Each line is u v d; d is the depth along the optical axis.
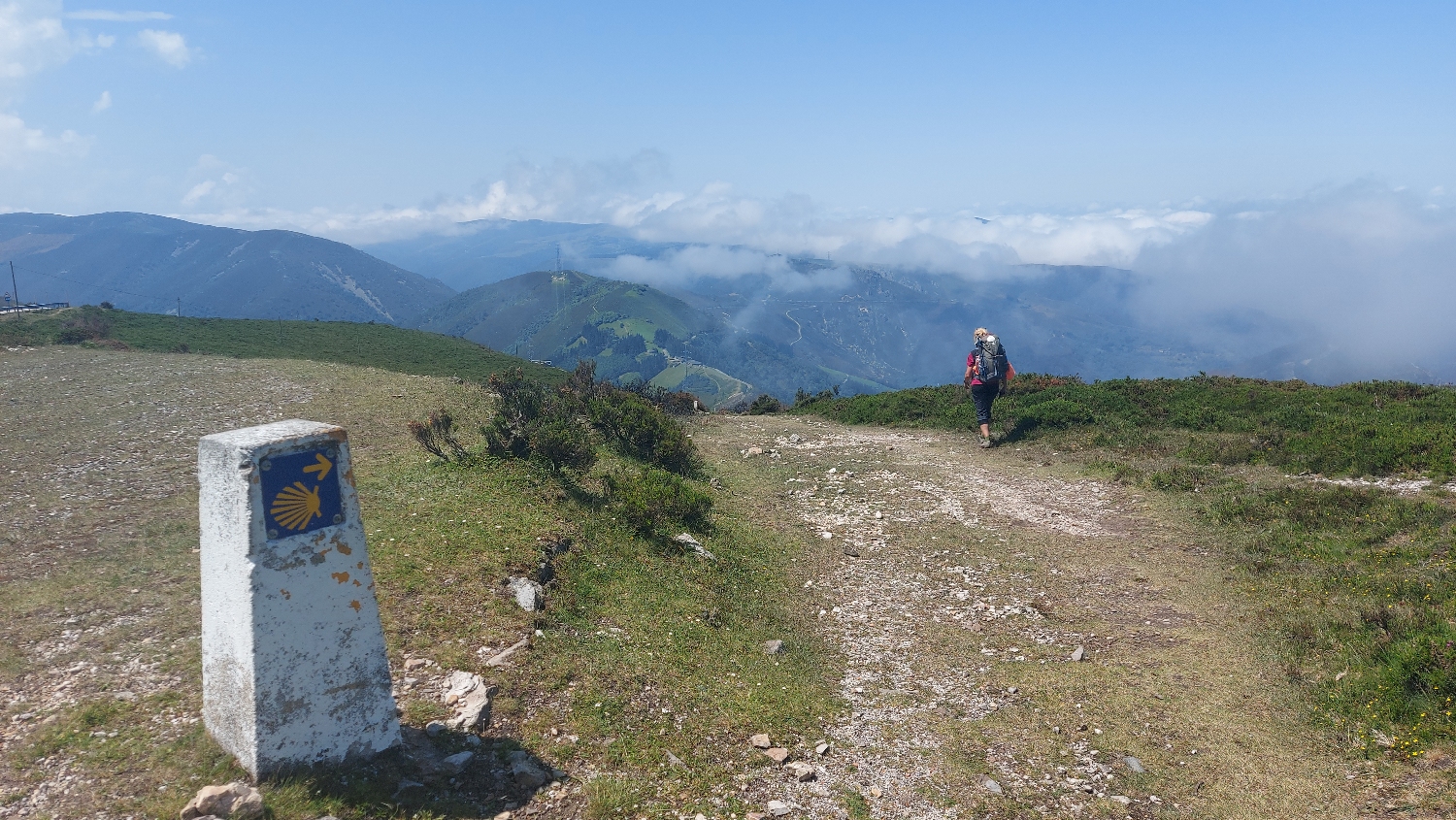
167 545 9.02
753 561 11.55
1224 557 10.77
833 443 20.31
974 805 6.03
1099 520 13.09
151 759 4.95
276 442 4.60
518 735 6.10
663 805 5.63
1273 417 17.25
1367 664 7.32
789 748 6.78
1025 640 9.02
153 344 60.69
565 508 11.27
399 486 11.50
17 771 4.81
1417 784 5.70
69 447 13.73
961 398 23.41
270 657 4.66
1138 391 20.73
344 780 4.91
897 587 10.80
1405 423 14.75
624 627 8.43
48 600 7.41
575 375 25.08
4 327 57.69
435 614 7.58
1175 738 6.86
